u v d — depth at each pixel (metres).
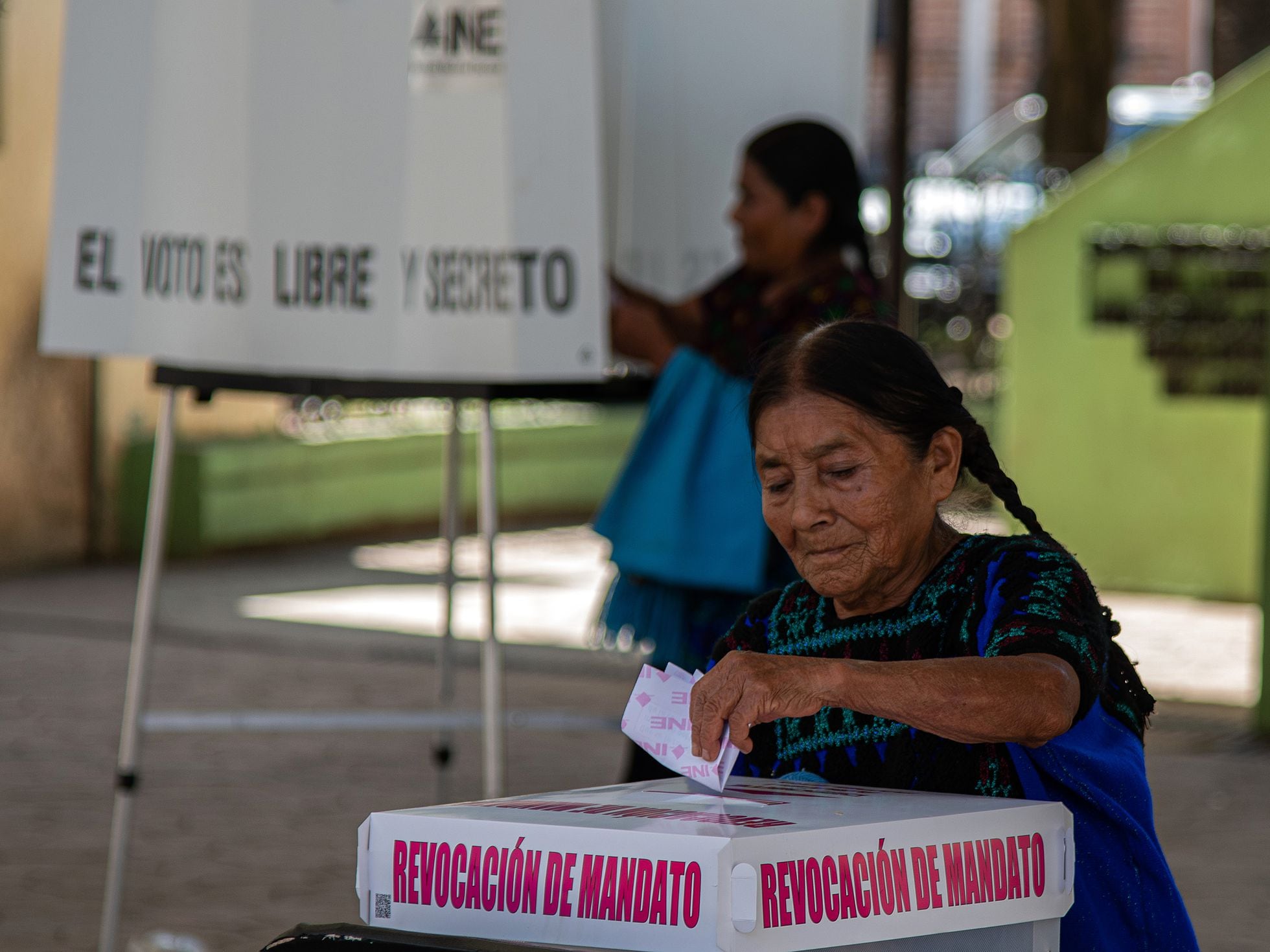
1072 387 13.99
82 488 15.20
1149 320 13.73
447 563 6.58
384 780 8.05
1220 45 18.03
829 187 4.91
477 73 4.23
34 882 6.32
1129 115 21.50
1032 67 28.22
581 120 4.24
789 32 6.56
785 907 1.77
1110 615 2.38
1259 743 9.03
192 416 16.03
